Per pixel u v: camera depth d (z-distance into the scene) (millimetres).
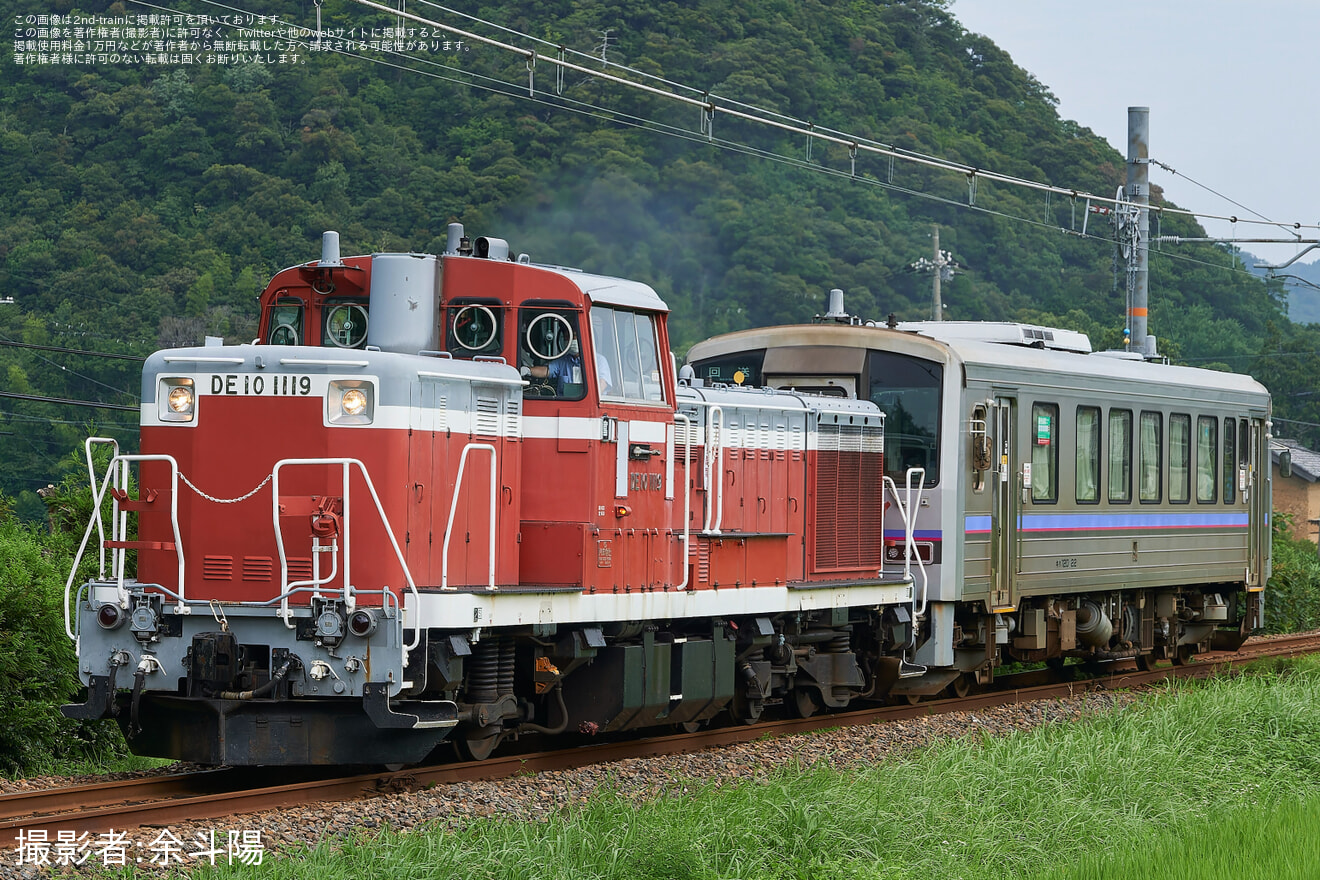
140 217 69000
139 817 12023
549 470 15430
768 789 13430
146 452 14164
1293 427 86625
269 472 13719
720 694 17906
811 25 89438
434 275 15156
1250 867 12367
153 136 72938
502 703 14969
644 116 74500
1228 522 29344
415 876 10445
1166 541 27000
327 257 15336
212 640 13430
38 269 67188
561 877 10719
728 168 77125
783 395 19844
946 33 102062
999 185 88625
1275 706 20062
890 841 12875
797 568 19562
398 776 13898
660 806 12703
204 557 13836
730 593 17812
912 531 21422
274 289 15430
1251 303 99000
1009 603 22609
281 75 75375
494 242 15820
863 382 21828
